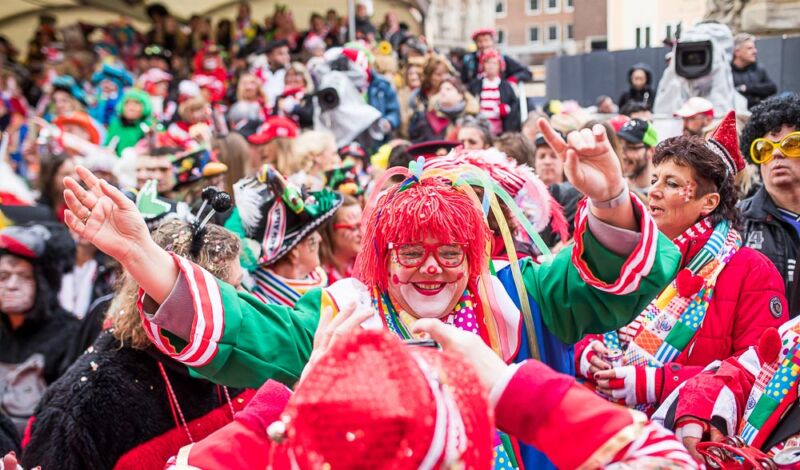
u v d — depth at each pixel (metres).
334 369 1.16
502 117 7.84
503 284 2.13
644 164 4.32
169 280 1.80
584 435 1.34
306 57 11.79
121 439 2.42
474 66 8.16
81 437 2.39
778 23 8.74
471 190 2.06
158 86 10.22
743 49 6.51
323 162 5.04
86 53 12.94
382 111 8.09
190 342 1.80
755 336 2.53
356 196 4.97
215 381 1.93
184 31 14.91
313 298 2.16
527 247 2.97
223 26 14.52
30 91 12.12
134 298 2.44
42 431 2.42
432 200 1.95
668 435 1.36
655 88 8.77
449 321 2.06
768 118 3.07
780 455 2.09
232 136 4.90
